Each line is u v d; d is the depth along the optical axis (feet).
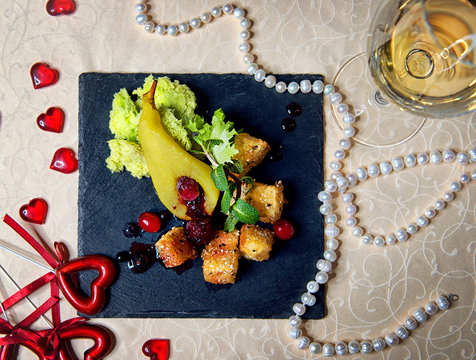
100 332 1.09
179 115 1.05
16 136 1.15
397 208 1.14
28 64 1.16
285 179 1.12
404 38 0.87
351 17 1.14
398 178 1.14
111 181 1.12
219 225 1.10
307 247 1.11
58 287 1.12
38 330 1.13
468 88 0.86
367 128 1.14
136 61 1.14
